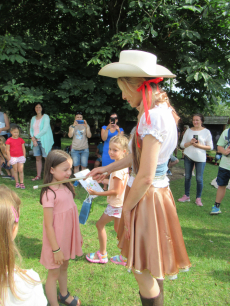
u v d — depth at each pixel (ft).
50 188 6.57
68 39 21.49
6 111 25.39
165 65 22.06
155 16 18.56
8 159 17.19
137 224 5.04
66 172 6.73
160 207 5.04
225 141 14.02
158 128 4.58
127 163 6.48
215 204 14.55
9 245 3.71
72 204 6.96
